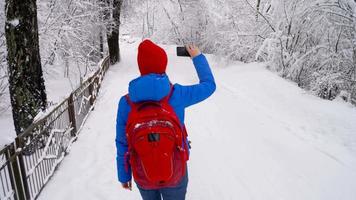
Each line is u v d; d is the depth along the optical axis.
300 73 12.54
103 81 13.05
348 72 11.59
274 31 14.82
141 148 2.38
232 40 16.73
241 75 12.65
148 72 2.57
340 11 12.18
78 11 15.63
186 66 16.92
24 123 5.78
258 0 16.48
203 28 21.58
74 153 5.70
